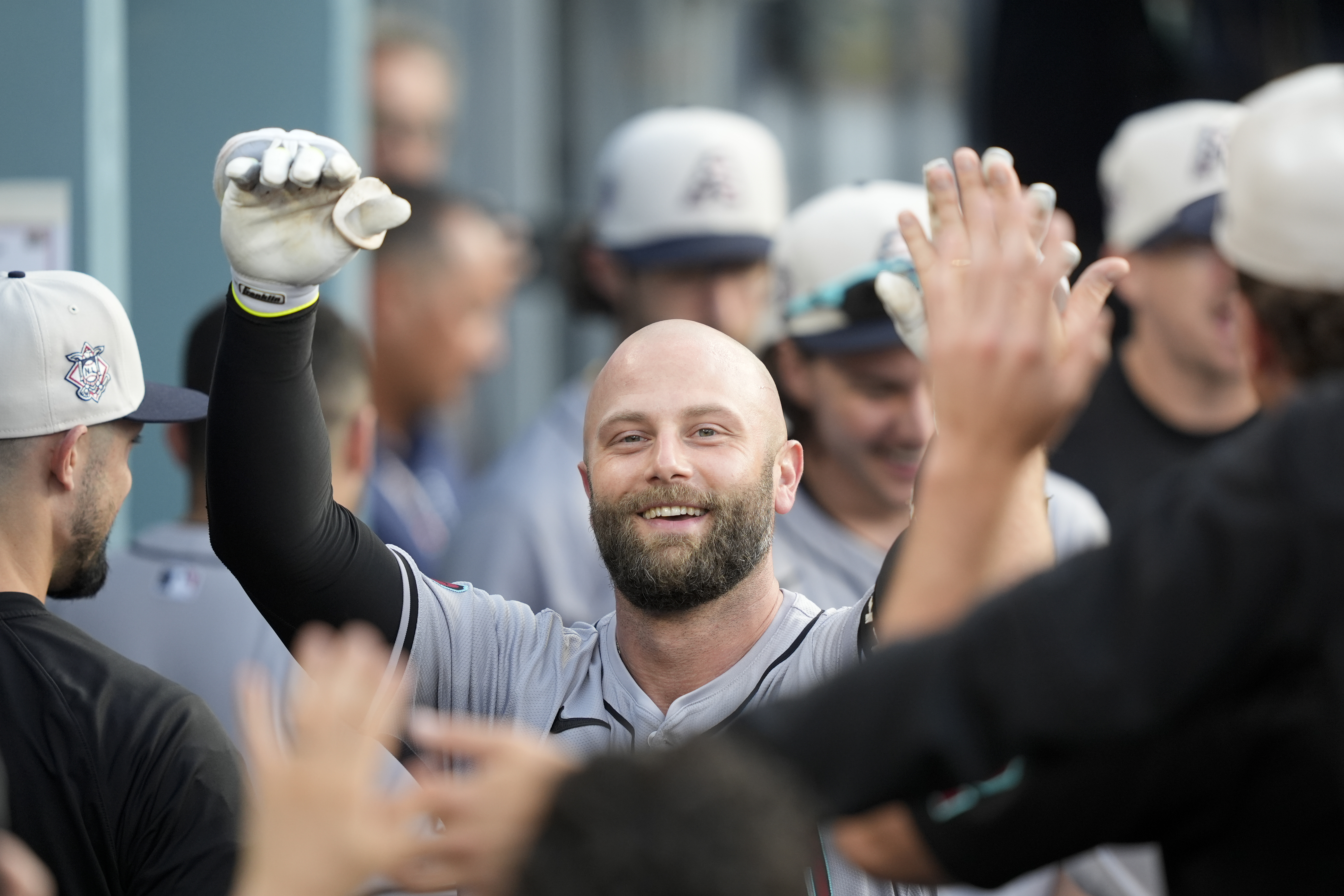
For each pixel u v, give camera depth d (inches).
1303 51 735.7
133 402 328.8
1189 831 208.1
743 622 311.0
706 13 999.0
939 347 215.6
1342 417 194.1
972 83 883.4
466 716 318.7
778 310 490.9
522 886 176.9
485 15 948.6
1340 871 195.9
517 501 526.6
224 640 392.5
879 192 492.1
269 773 192.2
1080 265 738.8
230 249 282.5
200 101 602.5
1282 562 189.8
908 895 294.0
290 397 293.1
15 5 499.5
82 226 497.0
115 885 293.7
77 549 323.9
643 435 305.7
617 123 989.8
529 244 933.2
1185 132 529.0
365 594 307.9
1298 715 195.0
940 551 213.6
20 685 297.0
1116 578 194.5
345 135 607.2
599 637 327.9
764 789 179.8
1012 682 191.2
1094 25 743.7
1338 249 217.5
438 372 741.9
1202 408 542.6
